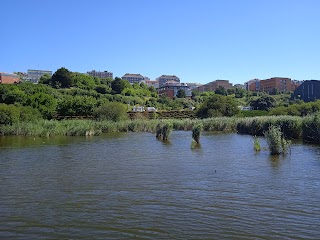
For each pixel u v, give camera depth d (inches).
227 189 572.1
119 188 590.6
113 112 2368.4
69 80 5054.1
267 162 830.5
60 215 450.6
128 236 377.7
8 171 751.7
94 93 4559.5
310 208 465.4
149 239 369.1
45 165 828.0
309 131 1289.4
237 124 1914.4
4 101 2591.0
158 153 1031.6
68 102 2684.5
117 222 422.0
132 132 1985.7
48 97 2623.0
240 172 711.7
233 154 983.6
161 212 457.4
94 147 1210.6
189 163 835.4
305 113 2252.7
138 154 1013.8
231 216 437.7
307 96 5388.8
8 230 398.9
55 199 526.9
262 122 1621.6
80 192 566.9
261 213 447.5
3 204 502.3
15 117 1863.9
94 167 795.4
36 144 1317.7
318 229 391.9
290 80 7480.3
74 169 772.0
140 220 427.8
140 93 5595.5
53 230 397.7
